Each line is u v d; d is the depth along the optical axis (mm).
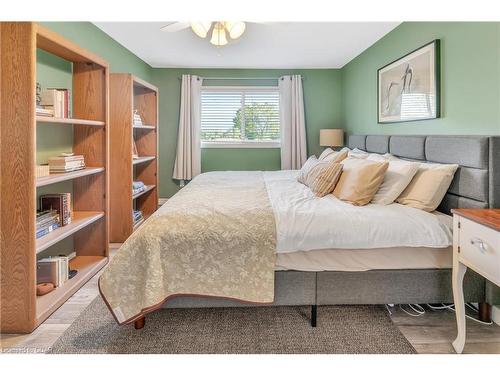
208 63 5277
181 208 2230
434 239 1994
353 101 5035
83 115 3025
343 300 2049
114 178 3734
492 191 2014
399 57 3508
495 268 1476
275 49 4457
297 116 5578
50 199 2607
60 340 1927
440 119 2795
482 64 2305
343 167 2777
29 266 1997
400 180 2395
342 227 2004
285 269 2025
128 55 4539
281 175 4211
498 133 2189
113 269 1882
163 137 5723
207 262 1937
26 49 1962
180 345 1881
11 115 1972
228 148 5785
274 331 2018
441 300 2074
